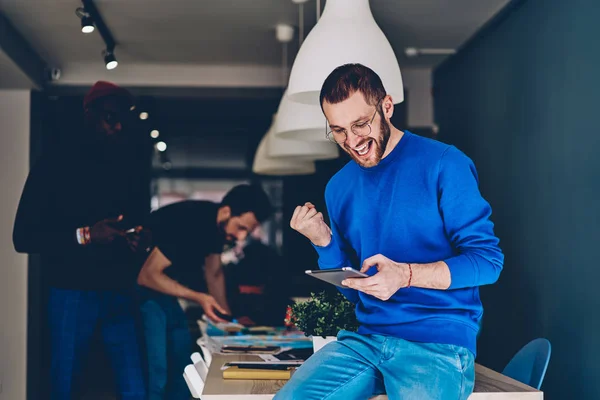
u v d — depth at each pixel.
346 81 1.83
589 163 3.05
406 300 1.83
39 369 5.24
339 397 1.77
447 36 4.70
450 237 1.83
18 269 5.25
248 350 2.59
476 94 4.59
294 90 2.42
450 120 5.16
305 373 1.79
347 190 2.00
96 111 3.76
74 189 3.75
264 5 4.12
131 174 3.92
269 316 4.66
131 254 3.82
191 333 4.75
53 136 5.32
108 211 3.82
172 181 5.64
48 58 5.20
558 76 3.37
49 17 4.28
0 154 5.26
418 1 4.03
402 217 1.86
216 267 4.60
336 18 2.42
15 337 5.23
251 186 4.49
